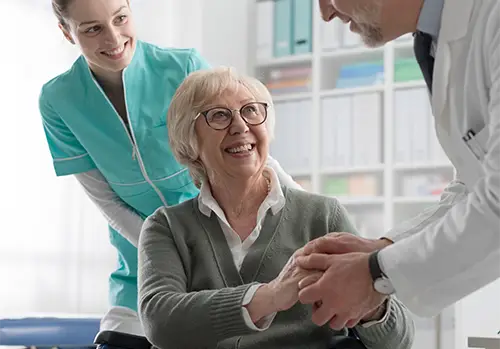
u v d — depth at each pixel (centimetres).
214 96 154
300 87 432
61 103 194
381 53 414
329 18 131
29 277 413
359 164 411
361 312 123
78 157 200
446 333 339
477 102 116
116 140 193
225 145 153
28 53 424
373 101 410
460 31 114
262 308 132
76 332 252
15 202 413
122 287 197
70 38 188
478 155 119
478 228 106
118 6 176
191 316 138
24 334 249
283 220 156
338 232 149
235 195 156
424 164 391
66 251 427
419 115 397
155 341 143
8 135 414
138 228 196
